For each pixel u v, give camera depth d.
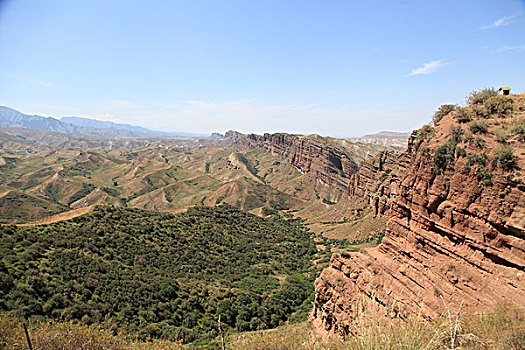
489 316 12.39
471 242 17.20
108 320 38.03
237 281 72.56
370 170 144.62
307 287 74.56
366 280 22.70
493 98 19.34
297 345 19.02
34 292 36.25
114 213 83.06
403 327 9.30
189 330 43.78
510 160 15.88
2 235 49.06
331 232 128.25
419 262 20.12
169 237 83.00
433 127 22.00
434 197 19.64
